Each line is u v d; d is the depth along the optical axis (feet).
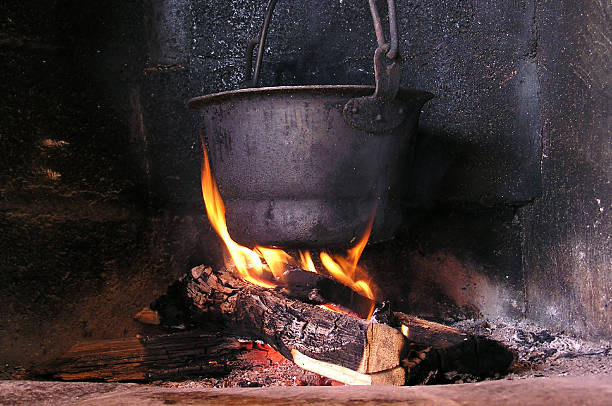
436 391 3.73
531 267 6.36
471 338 5.14
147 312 6.77
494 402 3.41
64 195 6.71
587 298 5.59
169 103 7.62
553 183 5.97
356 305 5.94
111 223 7.06
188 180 7.67
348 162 5.45
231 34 7.50
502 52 6.35
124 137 7.41
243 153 5.57
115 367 5.83
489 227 6.77
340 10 7.20
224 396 3.78
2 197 6.16
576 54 5.51
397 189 5.95
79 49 7.01
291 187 5.47
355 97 5.34
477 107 6.56
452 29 6.65
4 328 6.03
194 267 7.34
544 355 5.54
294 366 5.77
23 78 6.47
